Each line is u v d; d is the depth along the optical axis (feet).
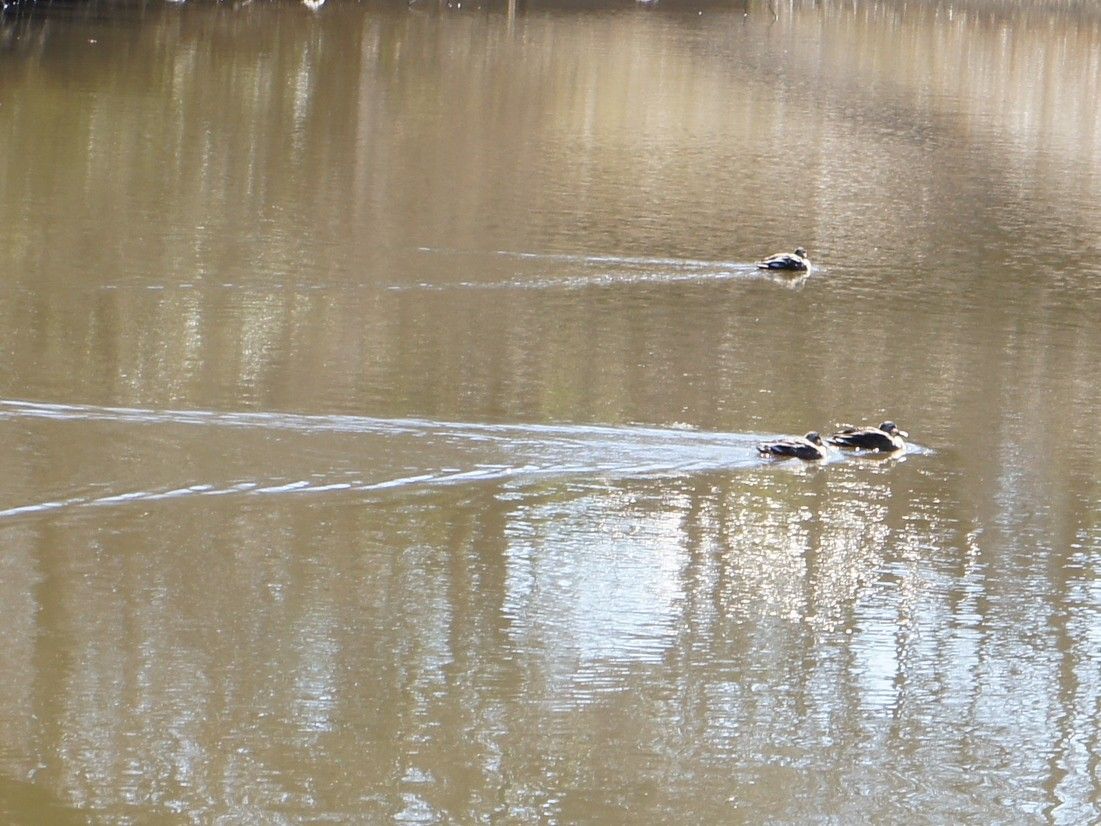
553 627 82.07
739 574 90.07
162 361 120.06
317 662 76.59
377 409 111.96
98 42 292.20
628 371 127.34
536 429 110.83
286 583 84.07
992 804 69.67
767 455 109.40
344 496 95.55
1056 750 74.13
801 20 459.73
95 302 135.85
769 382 127.75
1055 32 474.90
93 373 115.55
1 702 70.69
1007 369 136.15
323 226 170.40
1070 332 150.20
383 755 69.36
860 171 228.84
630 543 93.15
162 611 79.92
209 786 66.08
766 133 256.52
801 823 66.90
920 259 177.37
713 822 66.39
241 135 219.82
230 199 179.73
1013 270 175.11
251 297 141.38
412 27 366.63
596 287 154.61
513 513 95.96
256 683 74.18
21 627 77.25
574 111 265.54
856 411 121.70
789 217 194.08
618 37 379.76
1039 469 110.73
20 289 137.69
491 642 79.82
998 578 92.02
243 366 120.47
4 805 63.52
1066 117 300.81
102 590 81.56
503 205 188.65
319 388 116.16
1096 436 118.62
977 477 108.47
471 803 66.39
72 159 193.77
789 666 79.92
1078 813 69.36
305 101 253.03
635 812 66.54
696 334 140.97
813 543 95.25
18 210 166.30
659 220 186.91
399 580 85.46
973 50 413.18
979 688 79.30
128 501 91.71
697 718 74.49
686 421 115.75
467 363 125.80
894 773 71.26
